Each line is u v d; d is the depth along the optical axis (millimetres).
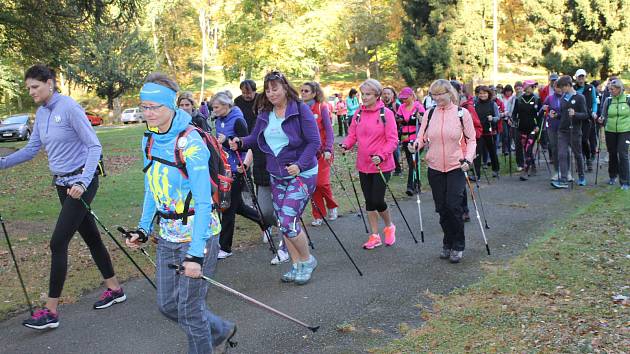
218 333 3775
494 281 5332
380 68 53062
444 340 4176
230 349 4191
